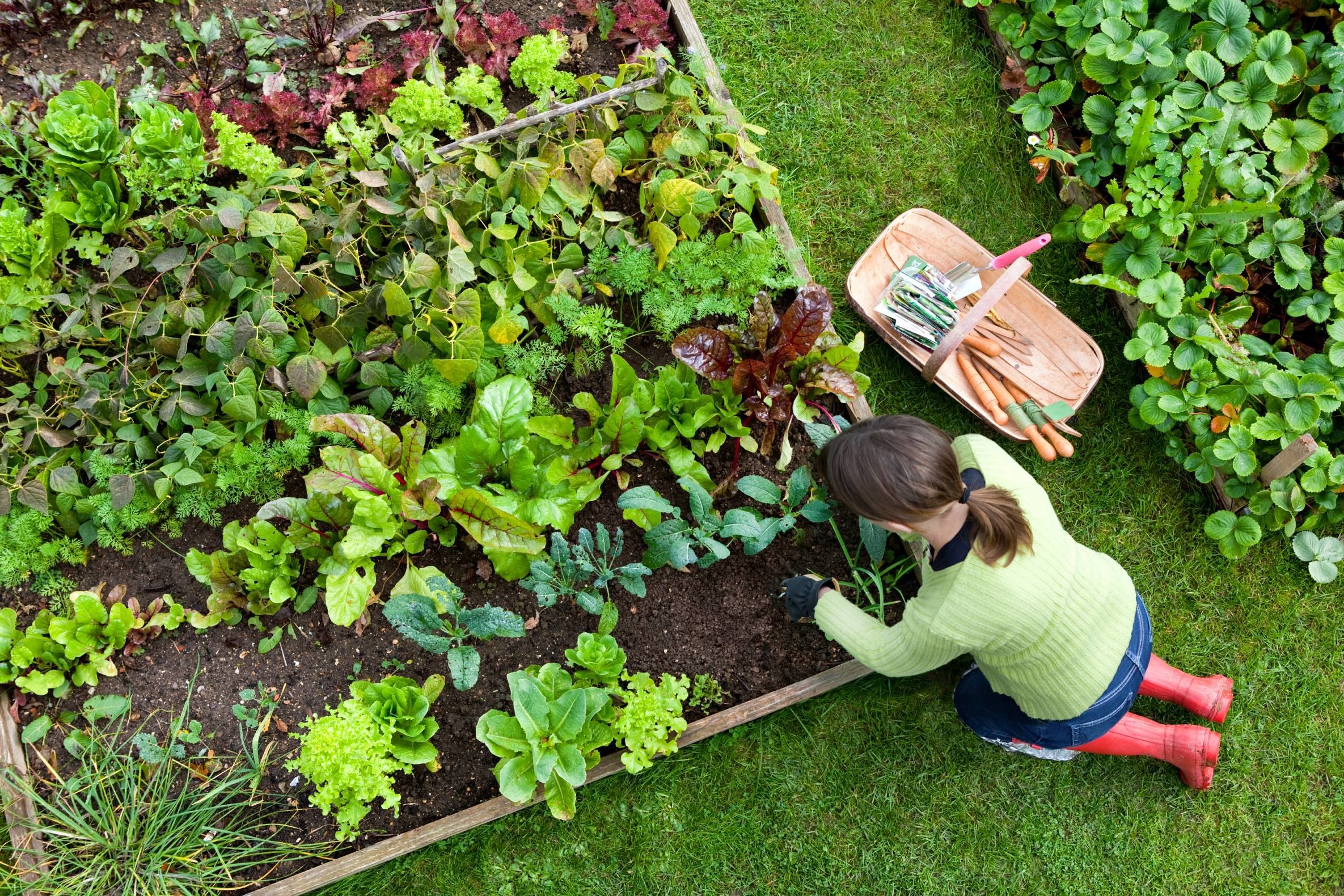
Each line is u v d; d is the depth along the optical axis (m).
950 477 2.03
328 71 3.20
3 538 2.77
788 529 3.11
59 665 2.83
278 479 2.92
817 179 3.48
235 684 2.91
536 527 2.81
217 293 2.84
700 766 3.03
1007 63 3.52
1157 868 3.07
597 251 3.02
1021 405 3.19
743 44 3.53
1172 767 3.11
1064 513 3.28
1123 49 3.21
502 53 3.20
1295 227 3.14
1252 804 3.11
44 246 2.74
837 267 3.43
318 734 2.56
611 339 2.99
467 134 3.16
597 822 2.97
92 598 2.80
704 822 3.00
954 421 3.32
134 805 2.74
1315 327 3.29
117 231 2.87
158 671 2.90
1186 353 3.09
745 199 2.99
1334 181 3.37
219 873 2.77
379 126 3.09
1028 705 2.61
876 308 3.25
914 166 3.52
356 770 2.58
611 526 3.09
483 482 2.88
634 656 3.01
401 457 2.79
